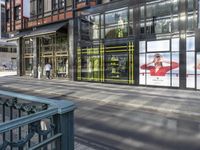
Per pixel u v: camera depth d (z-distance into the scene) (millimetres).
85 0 23156
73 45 24594
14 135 3219
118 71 20922
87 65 23516
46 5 27953
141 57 19344
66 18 25266
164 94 14492
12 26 33844
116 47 21047
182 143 6066
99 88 17766
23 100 3170
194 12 16359
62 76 26797
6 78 28234
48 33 25328
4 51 58656
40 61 29891
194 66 16469
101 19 22172
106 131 7035
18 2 32188
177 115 9336
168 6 17766
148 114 9477
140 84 19438
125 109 10484
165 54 17906
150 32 18797
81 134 6703
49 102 2740
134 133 6875
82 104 11672
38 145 2352
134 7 19703
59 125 2604
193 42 16453
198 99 12602
